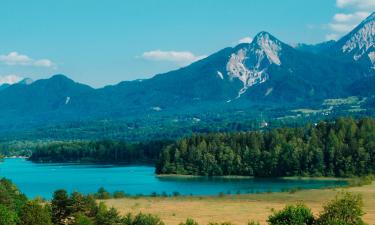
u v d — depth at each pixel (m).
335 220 81.44
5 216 95.56
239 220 128.62
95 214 108.25
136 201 170.75
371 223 117.94
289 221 85.56
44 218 97.75
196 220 128.62
